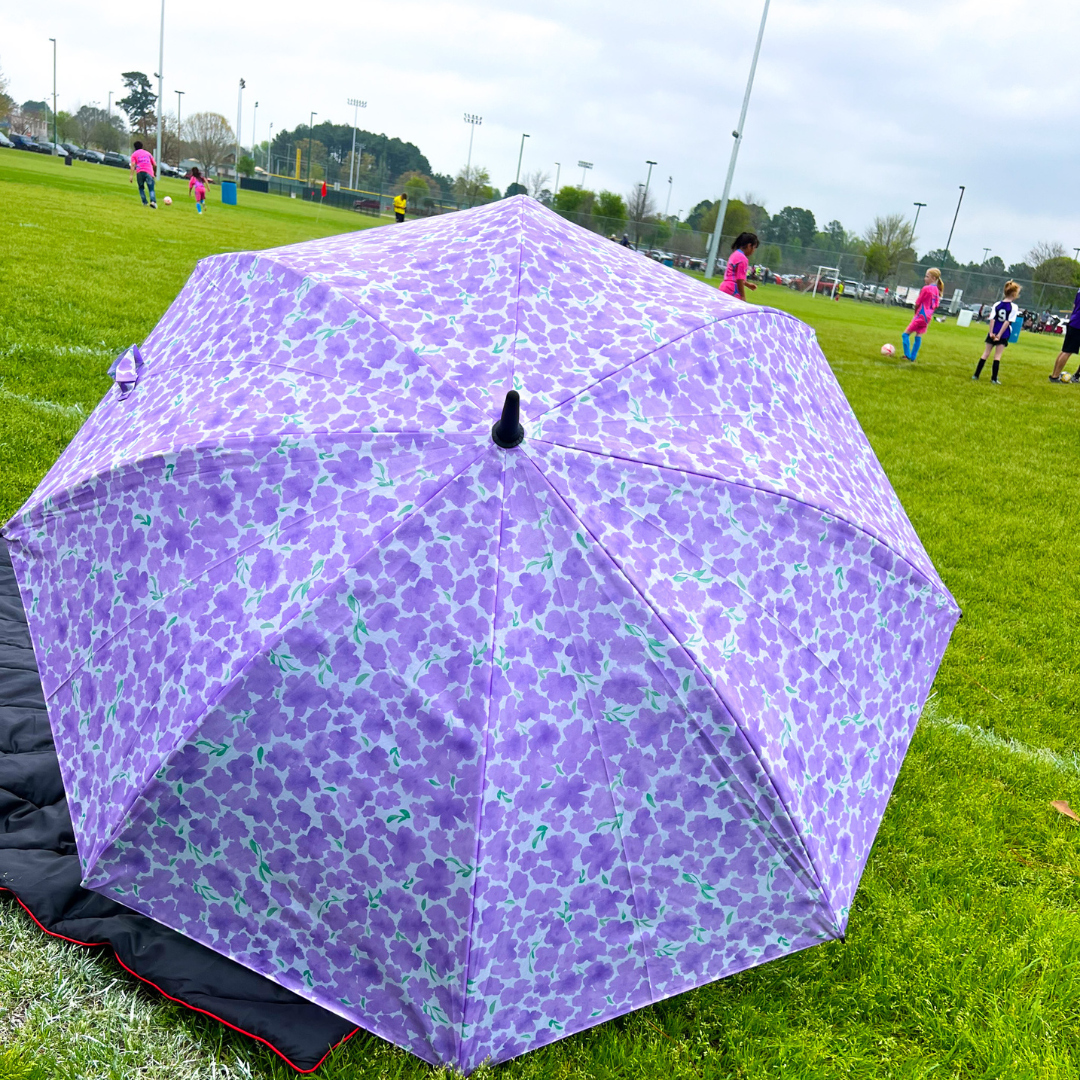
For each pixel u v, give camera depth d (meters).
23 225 15.64
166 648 2.14
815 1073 2.45
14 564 2.72
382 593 2.02
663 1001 2.60
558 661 2.06
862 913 3.06
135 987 2.38
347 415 2.16
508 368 2.23
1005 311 16.42
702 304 2.70
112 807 2.15
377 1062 2.24
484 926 2.04
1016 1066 2.54
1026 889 3.31
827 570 2.43
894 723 2.65
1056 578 6.58
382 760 2.04
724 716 2.10
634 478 2.16
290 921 2.18
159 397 2.58
